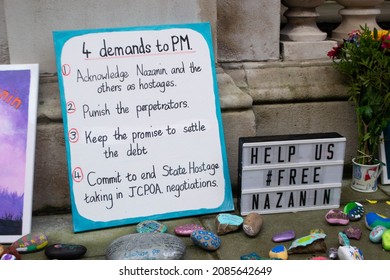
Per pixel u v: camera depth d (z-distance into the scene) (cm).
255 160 246
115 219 241
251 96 274
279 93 279
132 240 212
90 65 242
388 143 289
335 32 320
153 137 248
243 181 247
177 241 214
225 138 270
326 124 291
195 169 252
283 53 296
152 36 250
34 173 249
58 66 238
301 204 258
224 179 256
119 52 245
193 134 253
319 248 221
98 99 242
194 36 255
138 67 247
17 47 245
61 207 257
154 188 247
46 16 244
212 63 257
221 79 271
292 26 308
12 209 231
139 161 245
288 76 285
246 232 233
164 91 250
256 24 286
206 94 256
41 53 248
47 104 247
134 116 246
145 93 247
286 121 284
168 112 250
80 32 241
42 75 251
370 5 311
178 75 252
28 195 232
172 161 249
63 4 244
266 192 252
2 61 249
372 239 229
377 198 274
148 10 253
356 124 295
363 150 279
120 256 204
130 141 245
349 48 264
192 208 251
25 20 242
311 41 300
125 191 243
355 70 265
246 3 281
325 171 255
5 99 237
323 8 381
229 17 281
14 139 235
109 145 242
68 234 237
